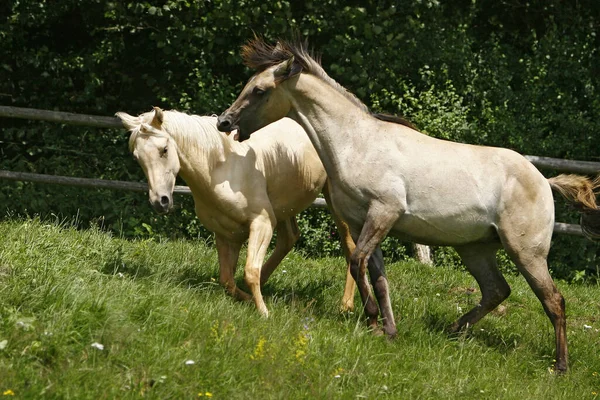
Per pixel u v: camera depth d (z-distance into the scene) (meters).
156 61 20.59
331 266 14.74
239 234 10.96
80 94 20.22
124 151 19.75
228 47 19.38
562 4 21.28
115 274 10.23
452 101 18.72
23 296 8.33
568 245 19.16
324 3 18.42
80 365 7.36
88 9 19.75
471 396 8.85
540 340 11.61
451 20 20.38
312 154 11.45
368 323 10.54
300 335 8.88
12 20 19.47
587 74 20.31
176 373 7.51
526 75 20.52
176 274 11.22
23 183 18.41
